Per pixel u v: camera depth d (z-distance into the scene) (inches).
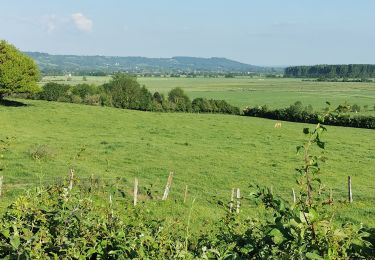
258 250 185.8
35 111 3021.7
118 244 233.9
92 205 274.7
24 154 1572.3
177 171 1638.8
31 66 3361.2
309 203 168.4
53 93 3860.7
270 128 3034.0
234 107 4195.4
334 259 156.3
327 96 7007.9
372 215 1144.2
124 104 4023.1
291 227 160.9
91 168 1515.7
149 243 241.3
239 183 1528.1
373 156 2129.7
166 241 245.9
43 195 276.7
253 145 2332.7
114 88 4143.7
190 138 2479.1
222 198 1235.2
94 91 4040.4
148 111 3905.0
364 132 3090.6
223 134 2672.2
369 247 160.4
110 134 2449.6
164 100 4153.5
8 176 1266.0
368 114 3924.7
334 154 2130.9
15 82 3250.5
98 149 1932.8
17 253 207.5
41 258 214.8
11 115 2792.8
